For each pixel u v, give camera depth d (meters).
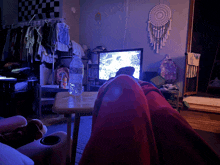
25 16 3.50
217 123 2.29
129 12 3.47
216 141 1.68
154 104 0.28
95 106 0.38
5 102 2.33
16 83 2.46
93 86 3.26
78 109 0.59
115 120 0.25
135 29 3.43
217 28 4.45
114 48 3.68
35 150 0.63
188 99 3.48
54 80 2.94
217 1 4.18
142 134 0.23
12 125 0.87
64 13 3.34
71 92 1.01
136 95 0.27
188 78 3.46
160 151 0.23
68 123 0.70
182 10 2.97
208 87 4.70
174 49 3.09
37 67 2.84
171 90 2.60
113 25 3.67
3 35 2.81
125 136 0.23
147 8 3.28
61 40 2.74
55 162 0.67
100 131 0.25
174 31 3.06
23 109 2.50
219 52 4.60
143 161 0.21
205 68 4.81
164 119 0.25
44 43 2.62
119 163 0.22
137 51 2.47
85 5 3.98
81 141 1.58
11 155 0.34
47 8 3.32
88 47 3.98
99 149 0.24
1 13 3.35
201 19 4.40
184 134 0.23
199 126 2.16
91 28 3.93
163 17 3.11
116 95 0.29
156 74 3.00
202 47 4.74
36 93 2.46
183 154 0.22
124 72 0.43
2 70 2.70
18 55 2.70
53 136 0.77
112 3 3.65
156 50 3.22
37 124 0.73
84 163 0.24
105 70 2.88
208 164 0.20
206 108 3.01
